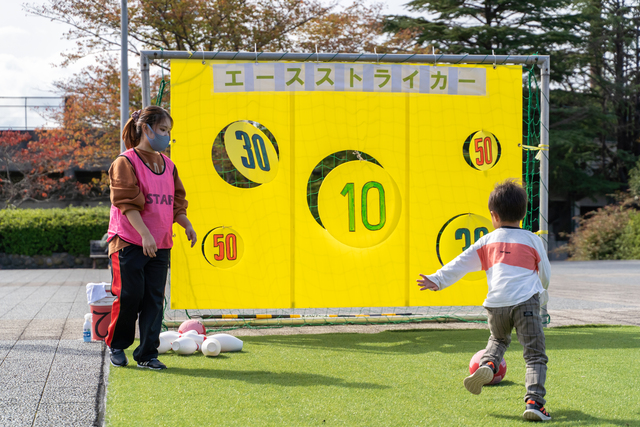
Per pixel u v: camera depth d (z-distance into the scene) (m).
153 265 3.62
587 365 3.70
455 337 4.92
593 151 29.41
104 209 16.98
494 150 5.40
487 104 5.39
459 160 5.33
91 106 16.34
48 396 3.02
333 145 5.19
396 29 23.33
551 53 25.48
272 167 5.14
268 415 2.61
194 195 5.07
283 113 5.16
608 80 29.53
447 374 3.47
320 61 5.30
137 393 3.00
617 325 5.50
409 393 3.01
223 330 5.32
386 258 5.23
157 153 3.73
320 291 5.16
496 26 24.77
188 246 5.04
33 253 15.88
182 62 5.07
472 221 5.34
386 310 6.70
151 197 3.58
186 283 5.04
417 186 5.27
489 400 2.88
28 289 9.62
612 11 30.55
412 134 5.28
